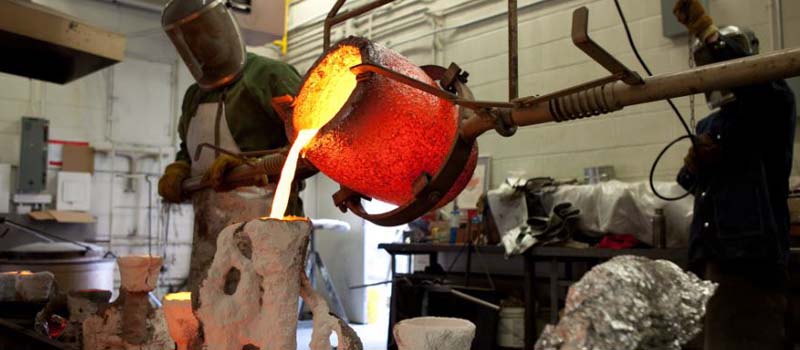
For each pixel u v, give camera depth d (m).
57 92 5.21
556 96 0.85
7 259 3.61
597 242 3.18
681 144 3.35
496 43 4.39
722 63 0.74
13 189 4.93
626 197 3.06
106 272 3.90
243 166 1.54
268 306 0.90
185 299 1.08
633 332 0.49
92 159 5.32
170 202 2.02
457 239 3.86
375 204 4.56
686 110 3.34
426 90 0.91
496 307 2.78
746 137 1.85
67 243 4.00
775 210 1.88
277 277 0.90
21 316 1.82
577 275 3.62
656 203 2.96
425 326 0.81
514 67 0.95
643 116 3.53
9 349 1.64
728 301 1.85
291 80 1.96
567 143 3.90
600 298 0.51
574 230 3.22
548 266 3.82
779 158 1.87
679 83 0.76
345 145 0.98
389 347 3.76
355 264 5.74
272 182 1.64
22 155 4.85
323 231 6.13
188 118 2.12
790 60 0.69
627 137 3.60
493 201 3.53
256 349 0.98
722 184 1.90
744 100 1.81
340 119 0.95
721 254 1.87
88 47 2.76
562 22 3.95
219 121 1.95
